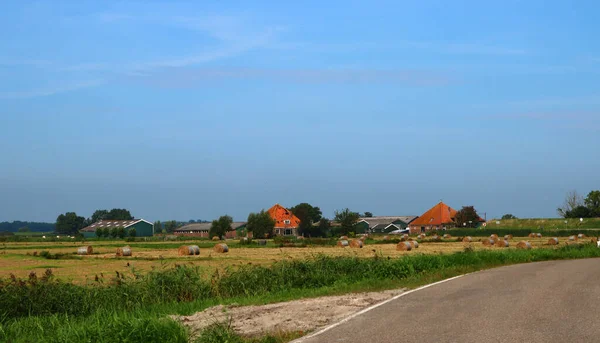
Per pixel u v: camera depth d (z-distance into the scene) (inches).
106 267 1312.7
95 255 1934.1
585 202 4350.4
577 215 4284.0
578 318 381.4
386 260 806.5
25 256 1844.2
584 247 1320.1
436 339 329.4
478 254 970.7
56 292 593.6
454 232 3580.2
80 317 527.2
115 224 5344.5
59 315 553.3
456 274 734.5
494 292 525.0
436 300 486.9
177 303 581.3
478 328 356.8
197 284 654.5
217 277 691.4
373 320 399.9
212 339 349.4
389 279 690.2
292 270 727.7
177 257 1699.1
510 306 438.3
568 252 1178.6
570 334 332.2
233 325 410.0
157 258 1667.1
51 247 2588.6
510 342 315.9
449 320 387.5
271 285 682.2
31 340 396.2
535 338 324.2
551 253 1137.4
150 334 346.6
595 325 357.1
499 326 360.8
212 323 395.2
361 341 331.9
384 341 329.1
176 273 668.1
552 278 639.1
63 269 1253.1
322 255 824.9
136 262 1486.2
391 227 5506.9
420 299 497.7
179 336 350.3
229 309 500.7
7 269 1275.8
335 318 421.1
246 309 495.2
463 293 526.0
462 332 346.3
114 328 357.1
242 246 2546.8
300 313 453.4
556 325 359.6
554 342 312.8
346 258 807.7
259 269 716.7
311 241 2765.7
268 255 1729.8
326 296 566.6
